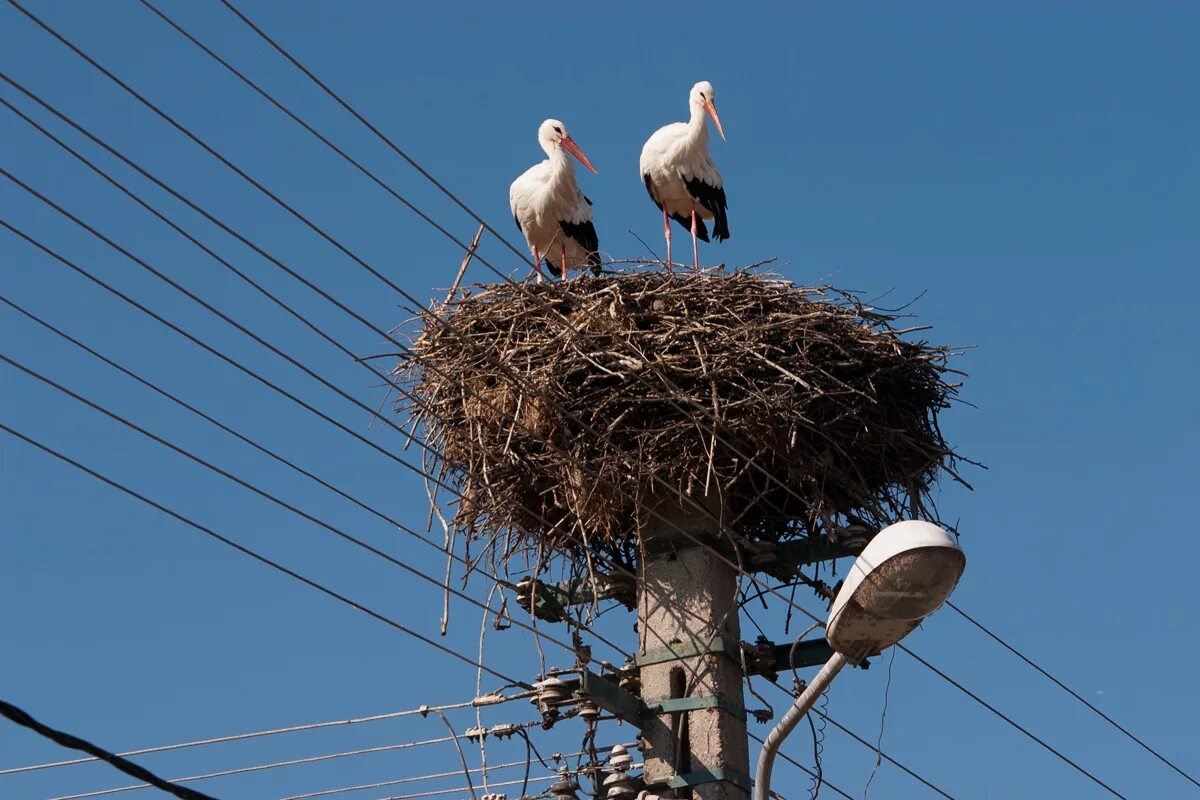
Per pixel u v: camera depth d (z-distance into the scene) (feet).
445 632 42.73
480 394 46.32
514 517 45.73
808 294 48.01
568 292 48.01
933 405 49.37
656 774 40.78
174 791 23.40
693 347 45.50
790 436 43.86
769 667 43.60
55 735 22.59
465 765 42.42
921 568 32.24
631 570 46.14
